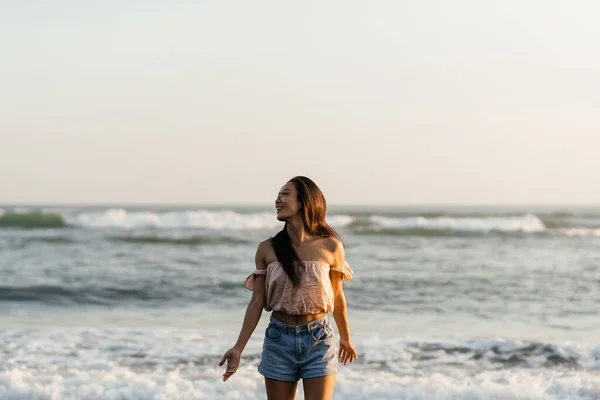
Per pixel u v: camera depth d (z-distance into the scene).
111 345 8.38
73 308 12.30
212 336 9.02
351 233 34.41
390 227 38.06
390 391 5.94
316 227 3.88
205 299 13.43
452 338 8.85
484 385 6.07
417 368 7.35
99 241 28.48
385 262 20.84
